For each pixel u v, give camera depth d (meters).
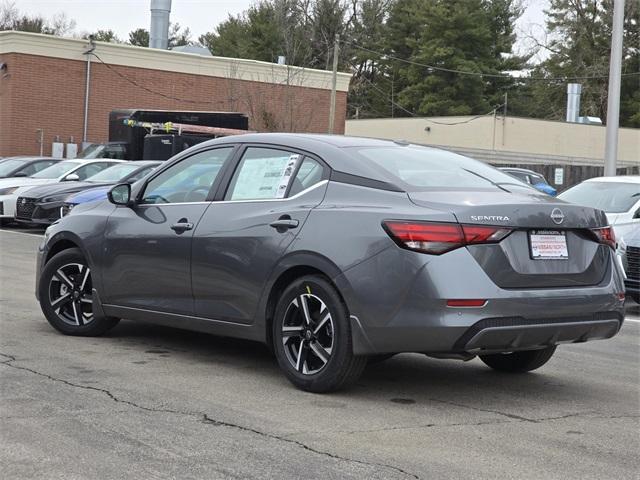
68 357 6.78
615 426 5.39
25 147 33.56
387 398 5.88
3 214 19.36
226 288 6.29
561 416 5.60
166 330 8.04
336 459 4.53
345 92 40.25
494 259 5.40
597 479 4.37
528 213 5.54
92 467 4.30
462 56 56.44
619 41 20.34
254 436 4.89
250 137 6.66
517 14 59.91
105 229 7.21
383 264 5.43
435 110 56.03
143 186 7.13
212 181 6.68
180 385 6.01
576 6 59.59
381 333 5.45
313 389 5.85
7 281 11.14
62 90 34.16
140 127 26.48
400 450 4.72
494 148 44.19
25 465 4.30
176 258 6.60
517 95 60.12
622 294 6.06
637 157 47.25
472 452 4.74
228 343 7.52
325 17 66.06
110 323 7.55
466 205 5.45
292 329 5.93
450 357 5.55
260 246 6.06
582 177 34.28
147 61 35.97
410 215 5.44
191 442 4.74
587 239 5.91
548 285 5.61
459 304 5.27
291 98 38.50
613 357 7.76
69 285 7.59
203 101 37.62
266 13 64.75
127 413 5.26
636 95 58.34
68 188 18.05
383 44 63.00
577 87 47.53
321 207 5.88
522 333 5.44
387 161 6.08
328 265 5.64
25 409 5.27
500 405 5.82
